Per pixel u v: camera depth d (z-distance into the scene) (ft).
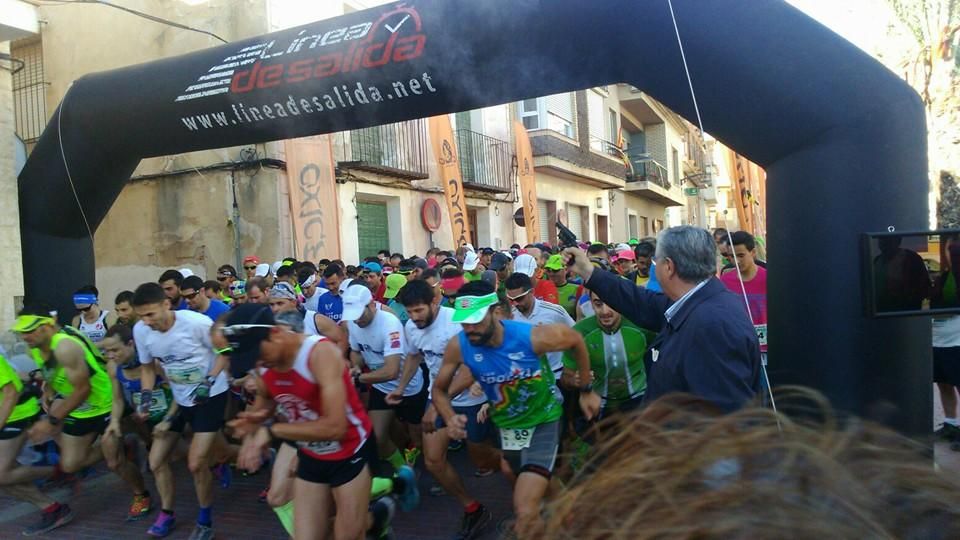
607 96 70.23
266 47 17.63
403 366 15.23
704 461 2.48
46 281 21.71
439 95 15.79
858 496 2.30
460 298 10.77
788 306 12.05
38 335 14.67
